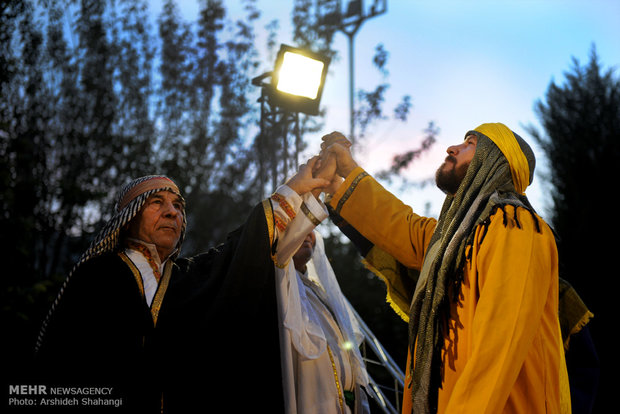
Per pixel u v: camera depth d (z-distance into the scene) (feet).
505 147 7.13
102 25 29.45
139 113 30.53
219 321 7.19
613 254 38.55
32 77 26.76
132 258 7.70
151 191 7.84
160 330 7.29
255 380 7.50
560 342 6.50
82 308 7.27
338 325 9.30
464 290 6.62
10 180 23.76
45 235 25.77
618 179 40.45
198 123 30.25
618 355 36.58
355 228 8.55
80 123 28.50
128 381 6.97
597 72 45.57
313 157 8.61
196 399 7.16
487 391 5.75
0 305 20.68
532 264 6.22
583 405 7.18
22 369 7.09
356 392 8.87
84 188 26.99
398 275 8.77
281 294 7.79
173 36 30.76
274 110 13.28
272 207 7.70
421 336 6.86
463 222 6.86
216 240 29.45
